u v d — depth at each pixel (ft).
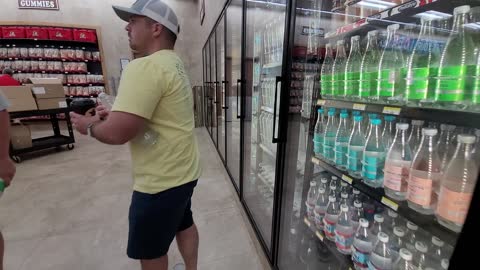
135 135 2.95
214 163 11.84
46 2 19.36
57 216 7.09
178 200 3.48
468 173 2.04
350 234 3.59
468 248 1.46
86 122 3.15
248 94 7.18
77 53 19.99
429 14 2.63
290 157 4.47
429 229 2.17
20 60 19.16
